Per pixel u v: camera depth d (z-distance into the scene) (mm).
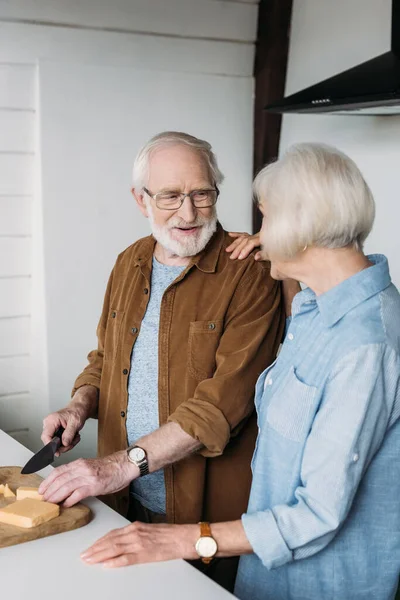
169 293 1939
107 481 1661
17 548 1513
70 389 3330
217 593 1378
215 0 3430
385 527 1502
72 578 1407
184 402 1796
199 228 1892
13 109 3123
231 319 1893
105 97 3258
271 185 1443
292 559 1451
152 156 1882
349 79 2553
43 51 3137
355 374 1387
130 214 3365
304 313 1569
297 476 1491
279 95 3568
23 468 1816
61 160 3199
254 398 1798
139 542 1482
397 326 1432
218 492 1923
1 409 3316
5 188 3162
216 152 3561
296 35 3496
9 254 3227
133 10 3277
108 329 2088
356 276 1443
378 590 1521
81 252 3281
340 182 1396
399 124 2973
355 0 3104
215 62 3504
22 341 3330
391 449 1471
